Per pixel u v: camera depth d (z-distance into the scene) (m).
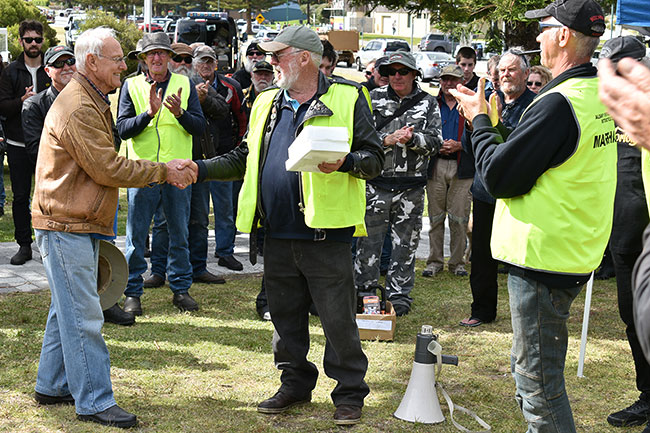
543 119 2.82
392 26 61.22
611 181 3.02
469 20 10.05
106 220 3.65
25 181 7.12
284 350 3.99
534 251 2.91
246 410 4.03
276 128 3.79
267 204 3.78
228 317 5.75
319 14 66.88
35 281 6.53
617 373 4.78
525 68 5.59
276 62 3.71
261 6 74.12
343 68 35.75
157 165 3.71
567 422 3.02
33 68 7.20
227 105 6.81
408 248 5.99
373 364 4.82
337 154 3.23
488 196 5.57
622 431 3.95
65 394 3.93
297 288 3.90
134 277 5.70
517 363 3.06
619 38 3.52
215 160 3.92
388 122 5.87
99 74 3.57
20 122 7.02
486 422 4.01
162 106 5.64
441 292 6.68
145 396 4.15
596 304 6.42
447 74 6.69
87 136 3.48
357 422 3.89
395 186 5.84
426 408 3.97
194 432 3.72
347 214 3.68
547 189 2.88
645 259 1.39
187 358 4.80
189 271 5.96
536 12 3.01
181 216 5.80
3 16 28.16
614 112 1.36
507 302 6.39
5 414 3.79
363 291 5.89
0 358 4.61
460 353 5.11
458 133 6.92
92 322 3.66
